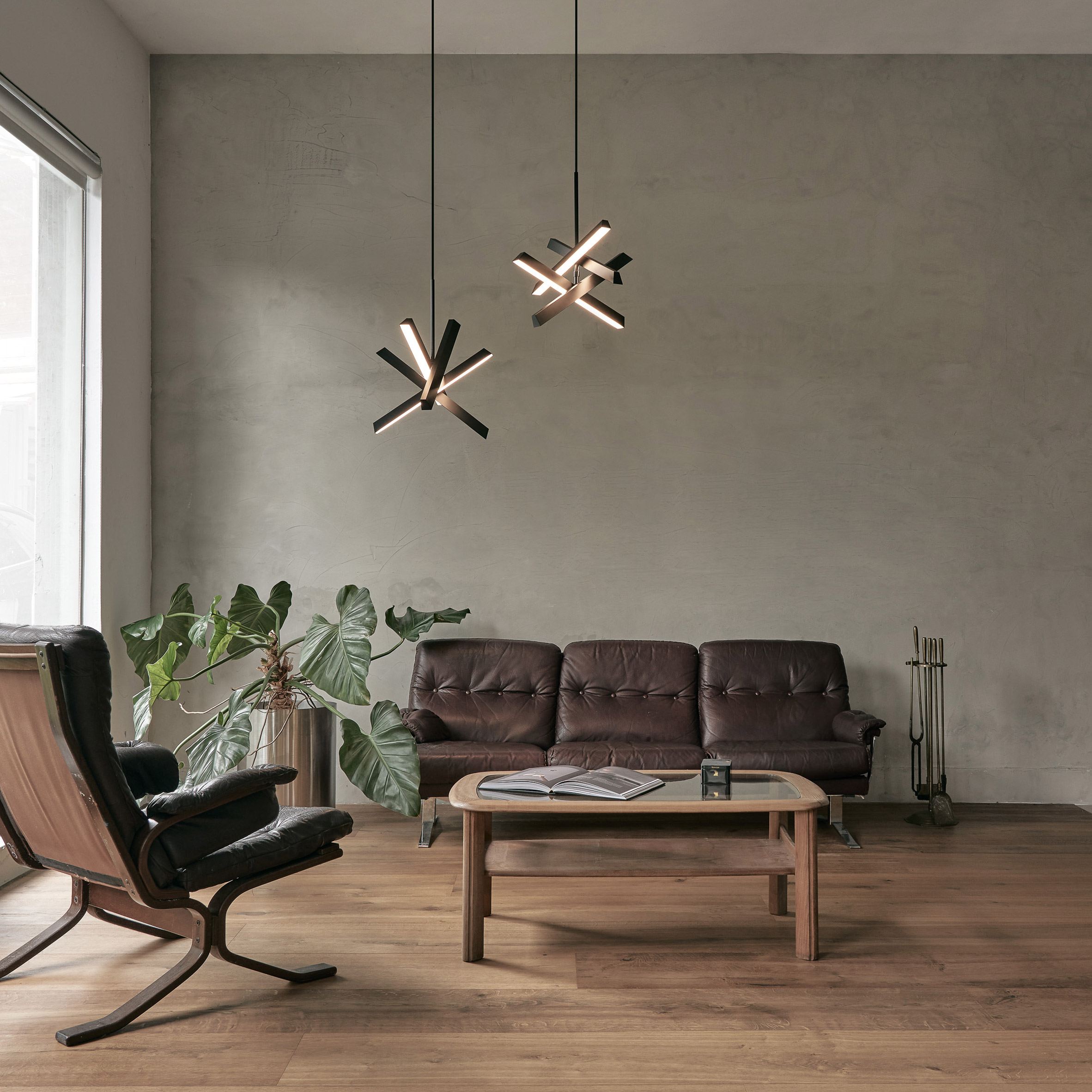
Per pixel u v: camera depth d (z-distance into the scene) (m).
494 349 4.86
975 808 4.63
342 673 3.86
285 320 4.86
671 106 4.89
